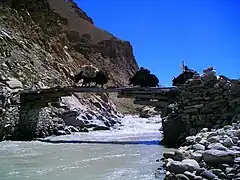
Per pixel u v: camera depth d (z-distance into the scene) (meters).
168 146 22.92
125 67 120.56
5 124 27.52
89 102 49.78
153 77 37.97
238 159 10.09
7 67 32.94
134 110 75.94
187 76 29.42
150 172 13.35
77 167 14.97
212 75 20.88
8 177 12.79
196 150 12.55
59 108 38.34
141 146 23.50
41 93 30.67
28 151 21.00
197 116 21.00
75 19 126.06
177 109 23.25
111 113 55.22
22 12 56.62
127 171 13.76
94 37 121.56
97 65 90.81
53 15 69.69
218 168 10.05
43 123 32.56
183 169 10.40
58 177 12.77
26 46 45.44
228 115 19.00
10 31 45.28
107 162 16.31
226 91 19.84
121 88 27.92
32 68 39.84
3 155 19.02
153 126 47.09
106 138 30.55
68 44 72.00
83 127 38.91
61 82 45.12
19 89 31.03
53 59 52.72
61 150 21.55
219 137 13.29
